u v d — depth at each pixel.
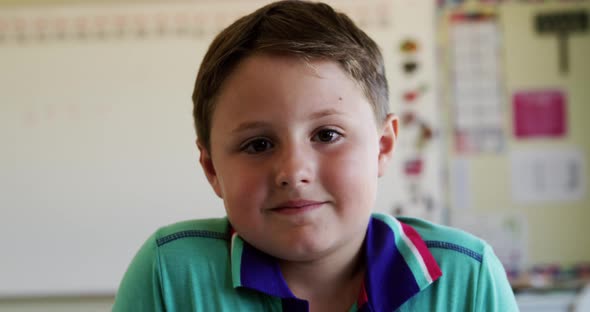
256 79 0.46
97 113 1.97
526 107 1.98
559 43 1.98
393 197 1.97
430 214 1.97
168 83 1.97
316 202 0.47
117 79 1.96
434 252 0.58
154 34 1.97
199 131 0.56
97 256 1.97
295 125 0.46
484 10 1.98
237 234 0.56
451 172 1.98
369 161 0.50
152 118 1.97
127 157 1.97
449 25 1.98
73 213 1.96
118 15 1.97
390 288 0.54
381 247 0.56
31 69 1.96
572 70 1.98
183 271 0.56
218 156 0.51
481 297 0.56
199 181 1.96
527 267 1.98
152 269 0.57
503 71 1.98
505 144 1.98
